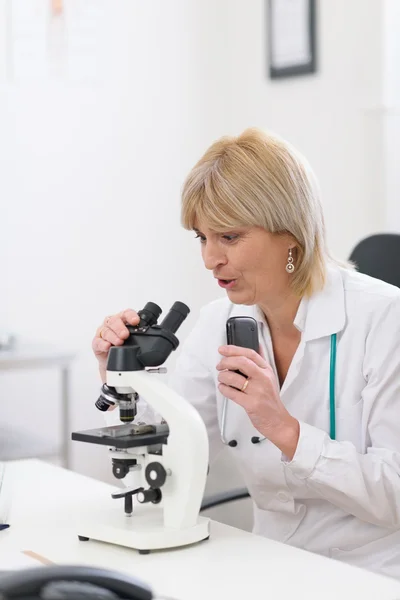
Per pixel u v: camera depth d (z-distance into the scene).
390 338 1.55
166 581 1.15
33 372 3.23
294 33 3.23
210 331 1.77
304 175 1.53
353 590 1.12
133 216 3.41
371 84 2.98
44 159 3.21
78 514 1.46
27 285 3.20
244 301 1.55
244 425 1.66
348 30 3.05
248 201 1.46
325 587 1.13
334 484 1.42
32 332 3.22
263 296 1.55
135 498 1.50
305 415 1.62
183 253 3.53
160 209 3.47
